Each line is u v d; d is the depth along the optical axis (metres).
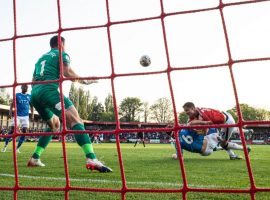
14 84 3.00
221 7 2.53
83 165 6.48
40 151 6.18
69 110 4.85
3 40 3.14
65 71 5.11
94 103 79.56
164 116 66.25
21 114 11.67
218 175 4.93
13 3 3.14
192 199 3.07
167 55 2.60
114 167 6.17
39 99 5.05
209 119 7.33
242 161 7.74
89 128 60.19
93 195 3.32
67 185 2.47
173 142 8.93
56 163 6.94
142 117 71.75
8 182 4.17
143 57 5.23
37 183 4.10
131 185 3.96
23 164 6.63
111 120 78.44
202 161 7.68
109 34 2.88
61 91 2.88
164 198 3.15
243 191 2.07
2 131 33.19
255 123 2.21
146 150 15.08
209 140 7.54
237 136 34.41
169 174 5.03
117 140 2.52
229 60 2.42
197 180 4.40
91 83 5.06
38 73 5.12
